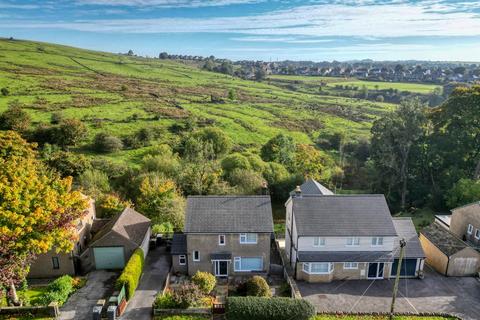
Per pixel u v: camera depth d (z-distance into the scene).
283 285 37.25
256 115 116.19
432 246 42.09
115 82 141.62
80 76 142.38
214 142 79.69
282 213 63.00
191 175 62.75
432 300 35.09
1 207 29.17
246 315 30.58
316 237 38.22
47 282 36.44
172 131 90.56
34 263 36.97
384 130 66.69
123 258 38.97
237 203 40.16
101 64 179.88
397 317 32.22
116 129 87.44
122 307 31.77
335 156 87.81
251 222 38.38
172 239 41.44
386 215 39.88
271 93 158.50
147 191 50.78
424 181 66.88
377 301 34.81
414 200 66.12
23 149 62.12
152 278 37.44
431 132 66.31
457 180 59.91
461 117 61.25
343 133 96.75
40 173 50.19
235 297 31.77
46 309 30.30
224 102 129.12
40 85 117.00
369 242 38.88
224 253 38.22
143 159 68.19
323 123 113.44
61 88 117.31
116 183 63.47
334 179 75.31
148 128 84.75
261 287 33.91
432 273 40.41
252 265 39.03
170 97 127.38
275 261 42.50
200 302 32.38
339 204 40.75
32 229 29.97
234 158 68.56
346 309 33.44
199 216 38.72
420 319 32.03
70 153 68.50
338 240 38.56
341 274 38.62
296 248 39.00
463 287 37.53
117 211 49.56
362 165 82.31
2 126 78.94
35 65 147.00
